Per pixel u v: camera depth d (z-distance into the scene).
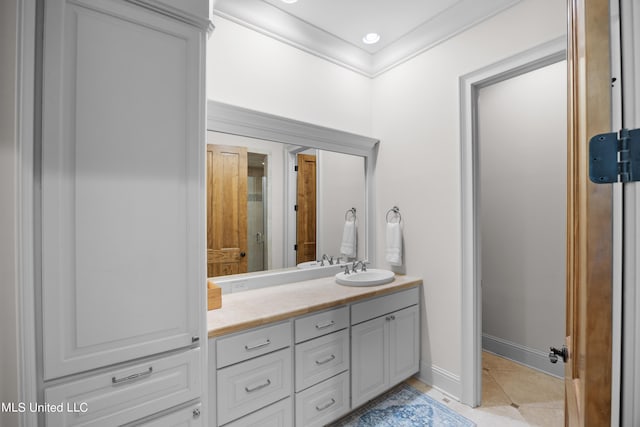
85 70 1.04
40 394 0.99
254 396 1.52
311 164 2.44
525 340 2.64
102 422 1.09
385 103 2.68
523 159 2.65
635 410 0.48
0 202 0.92
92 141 1.05
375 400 2.15
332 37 2.45
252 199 2.15
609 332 0.52
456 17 2.12
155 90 1.17
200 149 1.27
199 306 1.28
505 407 2.06
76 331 1.04
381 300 2.10
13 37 0.92
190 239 1.25
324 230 2.51
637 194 0.48
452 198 2.18
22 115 0.93
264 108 2.17
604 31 0.54
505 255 2.77
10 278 0.93
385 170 2.68
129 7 1.12
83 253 1.04
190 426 1.26
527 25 1.81
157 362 1.19
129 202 1.12
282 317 1.60
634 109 0.49
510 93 2.73
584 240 0.59
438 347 2.27
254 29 2.12
